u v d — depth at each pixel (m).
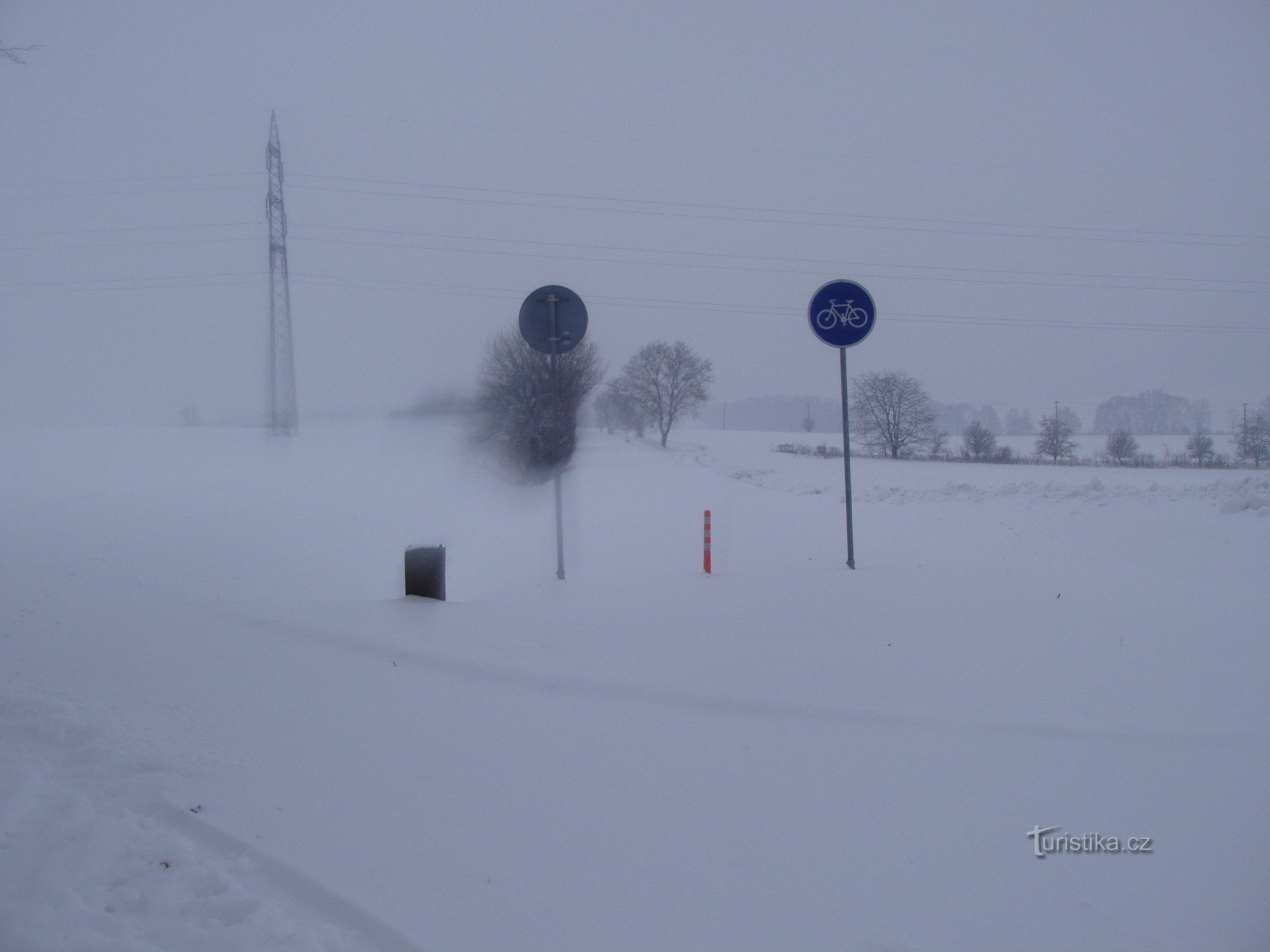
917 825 4.12
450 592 10.76
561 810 4.26
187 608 8.45
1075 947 3.20
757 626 7.67
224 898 3.38
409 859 3.75
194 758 4.78
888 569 10.31
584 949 3.14
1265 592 8.62
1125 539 11.99
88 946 3.03
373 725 5.40
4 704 5.45
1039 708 5.62
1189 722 5.34
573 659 6.73
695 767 4.78
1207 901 3.52
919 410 59.19
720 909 3.42
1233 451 60.47
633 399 71.88
